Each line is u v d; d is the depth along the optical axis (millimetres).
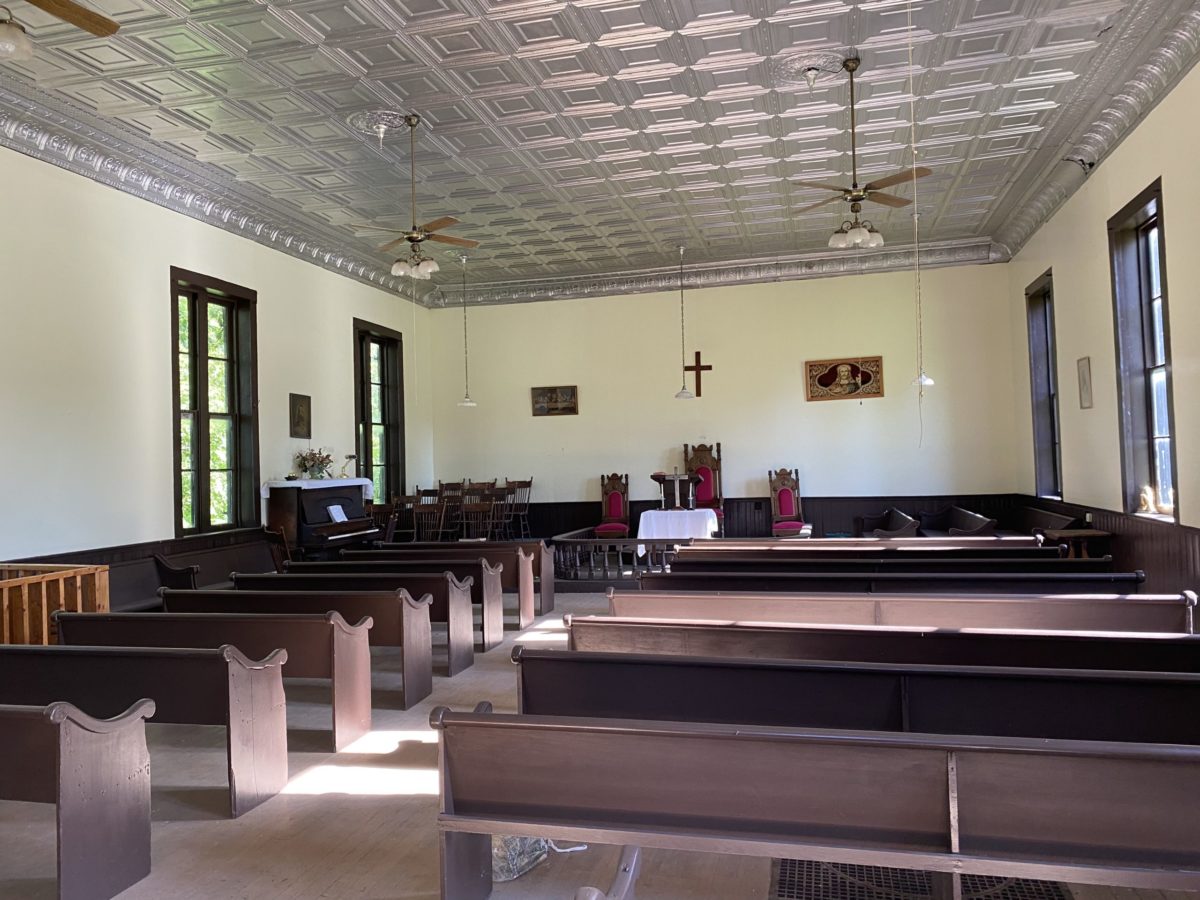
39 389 8320
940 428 14344
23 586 6500
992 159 10281
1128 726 3346
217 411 11148
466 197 11227
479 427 16344
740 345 15211
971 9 6789
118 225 9367
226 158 9641
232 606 6648
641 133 9250
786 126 9148
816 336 14883
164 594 6875
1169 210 7543
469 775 2988
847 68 7738
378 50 7219
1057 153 10055
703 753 2727
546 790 2898
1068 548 9031
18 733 3377
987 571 6965
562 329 16016
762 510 15023
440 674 7246
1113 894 3348
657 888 3523
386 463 15438
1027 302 12922
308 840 4035
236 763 4332
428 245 13578
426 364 16531
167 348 10016
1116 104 8359
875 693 3629
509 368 16250
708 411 15328
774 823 2668
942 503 14305
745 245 14125
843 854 2561
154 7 6453
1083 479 10406
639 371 15648
